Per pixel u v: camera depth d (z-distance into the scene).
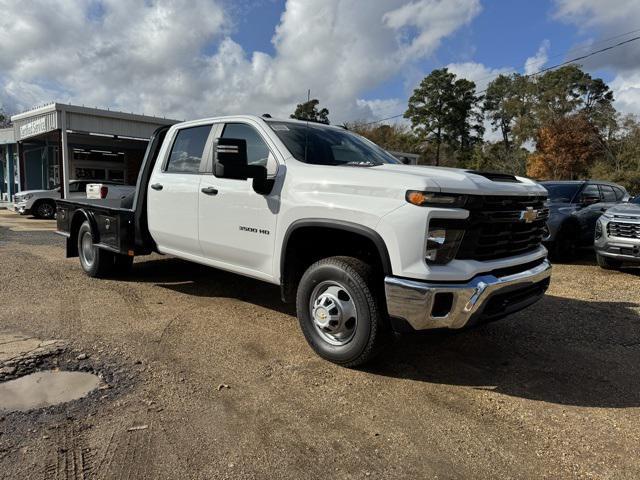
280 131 4.42
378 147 5.23
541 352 4.25
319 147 4.40
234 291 5.96
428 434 2.88
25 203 17.84
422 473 2.50
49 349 3.92
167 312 5.04
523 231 3.83
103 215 6.09
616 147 43.62
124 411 3.00
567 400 3.36
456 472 2.52
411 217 3.22
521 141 55.41
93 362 3.71
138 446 2.64
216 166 4.00
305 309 3.91
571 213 9.07
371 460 2.60
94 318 4.77
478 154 58.50
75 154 24.97
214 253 4.83
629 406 3.29
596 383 3.65
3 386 3.28
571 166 44.84
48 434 2.73
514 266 3.67
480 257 3.44
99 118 18.95
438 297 3.20
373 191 3.43
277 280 4.18
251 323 4.74
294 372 3.65
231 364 3.76
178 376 3.52
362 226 3.45
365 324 3.51
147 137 20.28
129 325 4.59
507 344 4.42
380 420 3.01
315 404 3.18
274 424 2.92
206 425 2.88
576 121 45.28
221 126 4.87
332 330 3.72
